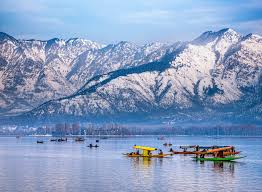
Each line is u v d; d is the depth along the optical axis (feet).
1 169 618.85
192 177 540.93
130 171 596.29
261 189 458.50
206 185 481.87
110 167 647.15
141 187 466.70
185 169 622.95
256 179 525.34
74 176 545.44
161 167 650.02
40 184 484.33
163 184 487.20
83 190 449.48
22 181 504.02
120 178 529.86
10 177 536.01
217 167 650.02
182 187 467.93
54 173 574.15
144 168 635.25
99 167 647.15
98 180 513.45
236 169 623.36
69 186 471.62
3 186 471.21
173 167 648.79
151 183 493.36
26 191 443.73
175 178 531.50
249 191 447.42
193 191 445.78
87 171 596.29
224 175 559.79
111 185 478.18
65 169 619.67
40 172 584.40
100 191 444.96
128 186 472.44
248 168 636.07
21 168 631.97
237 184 488.44
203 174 569.64
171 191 445.37
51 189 454.40
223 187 469.57
